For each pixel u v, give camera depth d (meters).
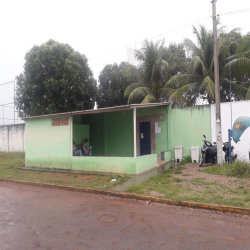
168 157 12.57
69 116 11.64
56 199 7.23
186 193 6.83
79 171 11.00
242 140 11.01
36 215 5.75
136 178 8.98
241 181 7.84
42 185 9.20
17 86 20.64
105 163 10.34
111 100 21.14
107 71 22.33
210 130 12.12
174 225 4.91
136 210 5.96
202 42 15.66
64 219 5.41
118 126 15.03
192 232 4.55
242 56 14.55
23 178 10.41
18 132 21.45
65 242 4.23
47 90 18.39
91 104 20.44
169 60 17.44
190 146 12.62
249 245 4.00
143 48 17.11
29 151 13.12
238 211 5.53
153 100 16.36
